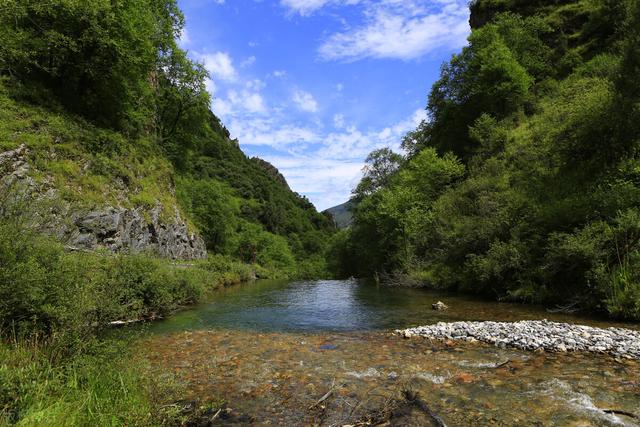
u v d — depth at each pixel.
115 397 5.46
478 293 21.09
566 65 43.97
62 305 6.83
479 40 46.78
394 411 6.18
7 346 6.03
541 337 10.19
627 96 17.70
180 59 38.72
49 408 4.53
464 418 5.84
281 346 10.84
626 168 16.44
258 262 63.16
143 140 31.58
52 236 8.80
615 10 42.31
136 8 28.73
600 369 7.85
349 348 10.45
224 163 123.62
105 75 25.50
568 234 15.52
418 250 32.00
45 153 18.72
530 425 5.55
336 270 65.75
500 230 20.62
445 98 51.06
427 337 11.32
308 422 5.89
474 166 35.34
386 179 51.88
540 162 25.14
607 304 12.83
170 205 30.48
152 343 11.26
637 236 13.07
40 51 22.41
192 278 20.53
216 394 7.07
